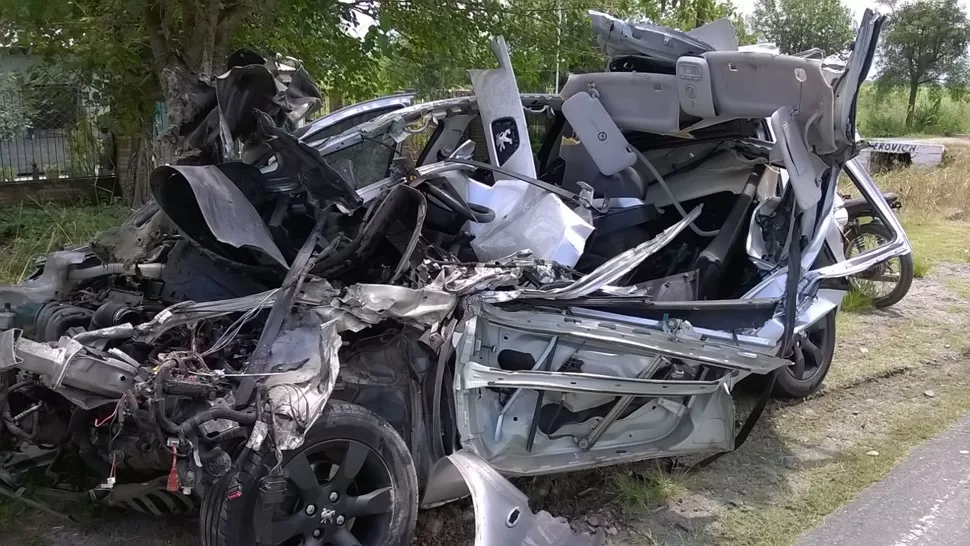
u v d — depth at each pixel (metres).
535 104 4.92
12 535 3.31
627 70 4.62
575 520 3.70
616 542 3.56
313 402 2.70
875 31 3.63
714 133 4.84
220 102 3.22
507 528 2.89
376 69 7.59
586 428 3.69
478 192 4.13
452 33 7.20
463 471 3.01
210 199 2.94
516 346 3.48
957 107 39.31
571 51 7.84
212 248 3.29
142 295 3.46
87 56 6.29
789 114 3.98
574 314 3.53
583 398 3.62
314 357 2.84
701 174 4.98
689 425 3.95
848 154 4.27
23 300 3.62
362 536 3.08
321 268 3.34
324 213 3.49
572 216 3.94
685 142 4.97
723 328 3.94
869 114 38.91
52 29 6.18
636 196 4.86
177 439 2.48
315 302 3.03
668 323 3.69
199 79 3.46
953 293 8.62
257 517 2.71
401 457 3.07
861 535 3.70
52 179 9.88
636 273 4.64
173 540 3.35
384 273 3.43
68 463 3.38
